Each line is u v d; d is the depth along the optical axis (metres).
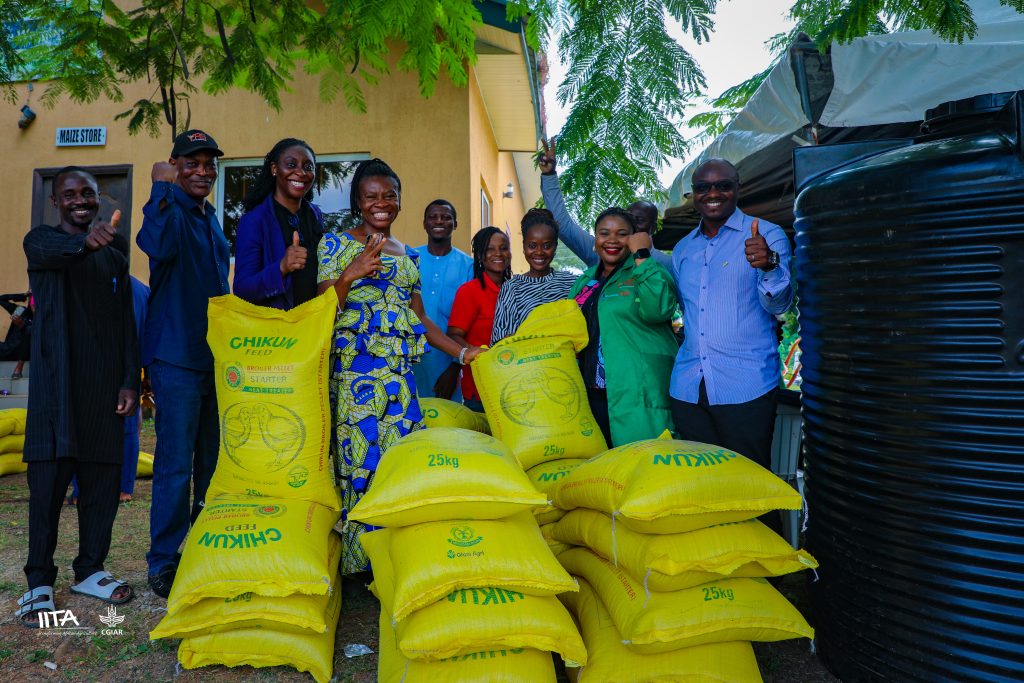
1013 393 1.70
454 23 2.78
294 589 2.15
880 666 1.97
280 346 2.48
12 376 6.65
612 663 2.04
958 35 1.94
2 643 2.40
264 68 3.28
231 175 6.65
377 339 2.69
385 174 2.80
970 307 1.75
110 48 3.26
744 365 2.65
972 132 1.86
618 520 2.12
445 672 1.92
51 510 2.63
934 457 1.81
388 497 2.01
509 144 9.42
